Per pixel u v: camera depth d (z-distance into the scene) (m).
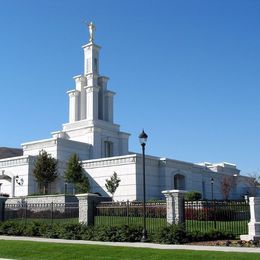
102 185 56.81
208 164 85.12
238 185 83.94
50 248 19.06
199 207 31.23
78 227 25.53
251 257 15.30
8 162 56.66
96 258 16.41
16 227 28.75
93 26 77.75
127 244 21.02
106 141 70.25
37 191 54.75
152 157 57.47
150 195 55.94
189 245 20.50
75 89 75.75
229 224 28.72
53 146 61.94
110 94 75.94
